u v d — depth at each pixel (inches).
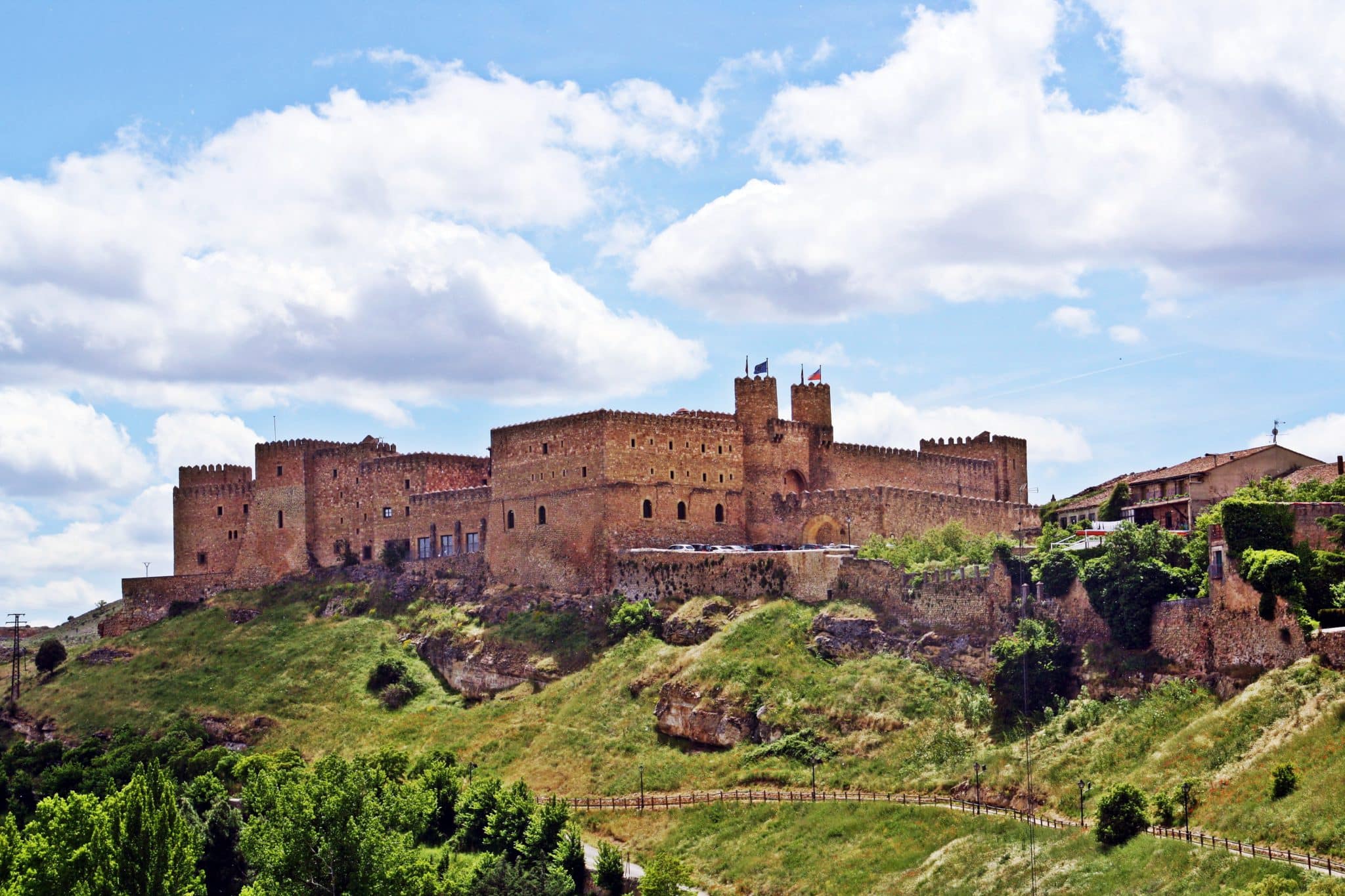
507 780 7268.7
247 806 7022.6
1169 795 5339.6
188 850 6018.7
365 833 5915.4
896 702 6811.0
